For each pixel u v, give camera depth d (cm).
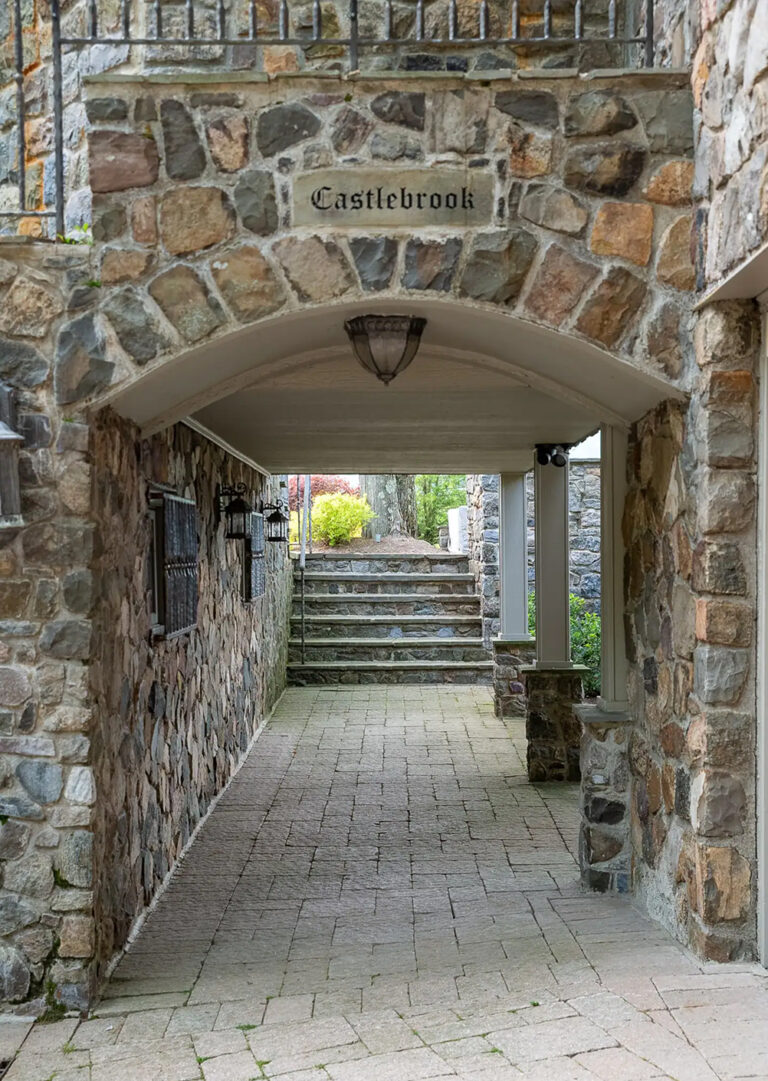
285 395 531
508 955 359
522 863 515
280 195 344
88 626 340
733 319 327
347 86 343
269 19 456
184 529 538
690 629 346
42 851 338
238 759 784
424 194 344
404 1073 259
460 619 1262
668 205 345
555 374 408
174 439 534
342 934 409
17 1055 299
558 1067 252
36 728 339
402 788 703
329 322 376
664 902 382
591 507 1168
